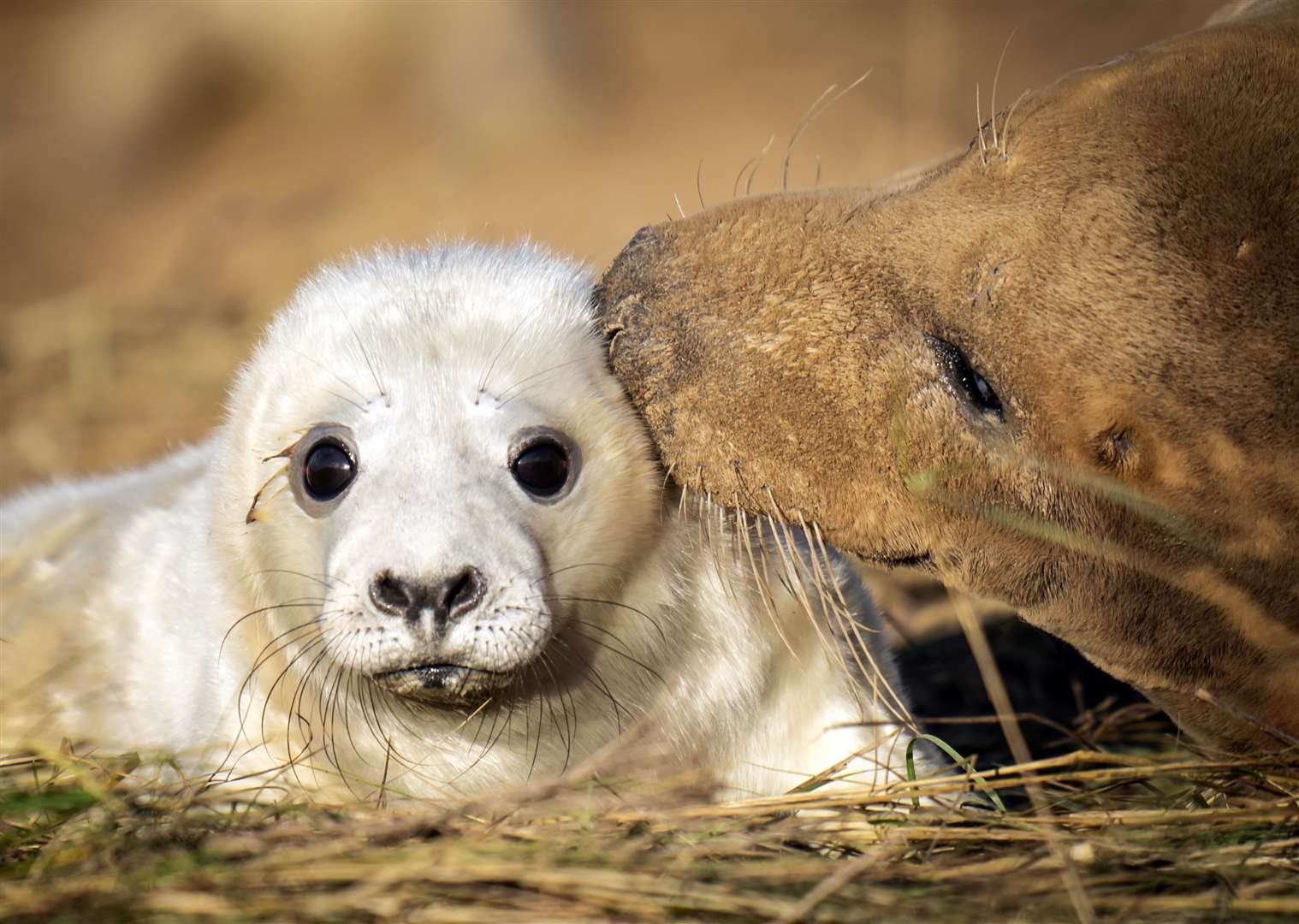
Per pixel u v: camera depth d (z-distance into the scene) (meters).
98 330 18.45
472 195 22.38
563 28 25.02
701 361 7.57
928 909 6.18
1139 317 6.88
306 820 7.11
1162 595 7.32
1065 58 24.45
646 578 8.12
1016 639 11.21
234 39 25.48
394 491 7.34
